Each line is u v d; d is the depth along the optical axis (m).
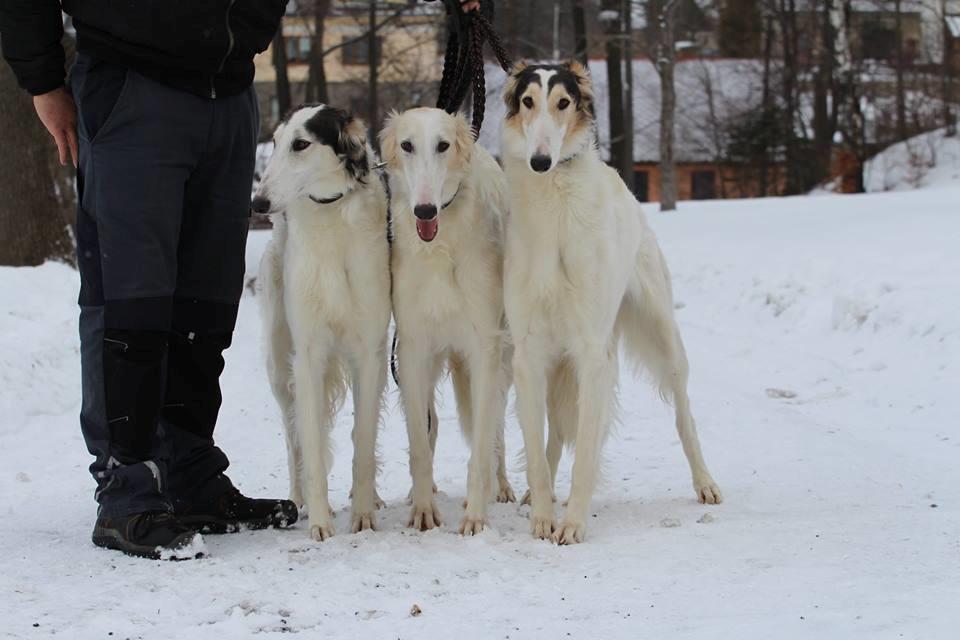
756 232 15.88
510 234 4.87
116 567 4.12
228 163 4.76
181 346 4.83
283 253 5.30
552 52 32.78
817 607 3.34
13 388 7.75
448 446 6.93
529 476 4.86
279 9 4.79
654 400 8.05
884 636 3.00
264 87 40.47
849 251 12.01
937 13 38.28
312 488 4.77
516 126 4.82
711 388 8.29
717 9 41.31
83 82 4.43
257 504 4.94
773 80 39.03
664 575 3.84
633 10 29.39
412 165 4.80
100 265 4.57
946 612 3.18
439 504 5.45
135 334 4.41
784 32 36.38
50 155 14.17
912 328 8.58
